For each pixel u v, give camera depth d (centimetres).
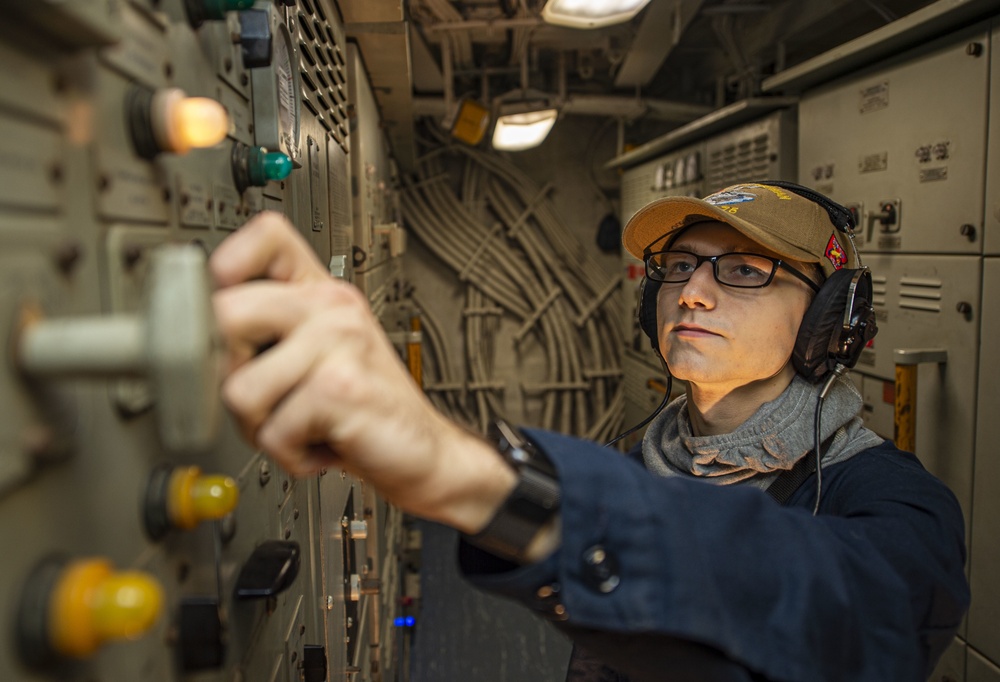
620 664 62
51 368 36
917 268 223
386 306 302
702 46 437
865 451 107
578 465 58
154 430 54
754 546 63
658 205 117
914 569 75
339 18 212
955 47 204
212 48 72
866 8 296
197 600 59
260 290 44
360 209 229
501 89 512
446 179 539
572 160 556
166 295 34
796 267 113
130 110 51
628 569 56
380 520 255
